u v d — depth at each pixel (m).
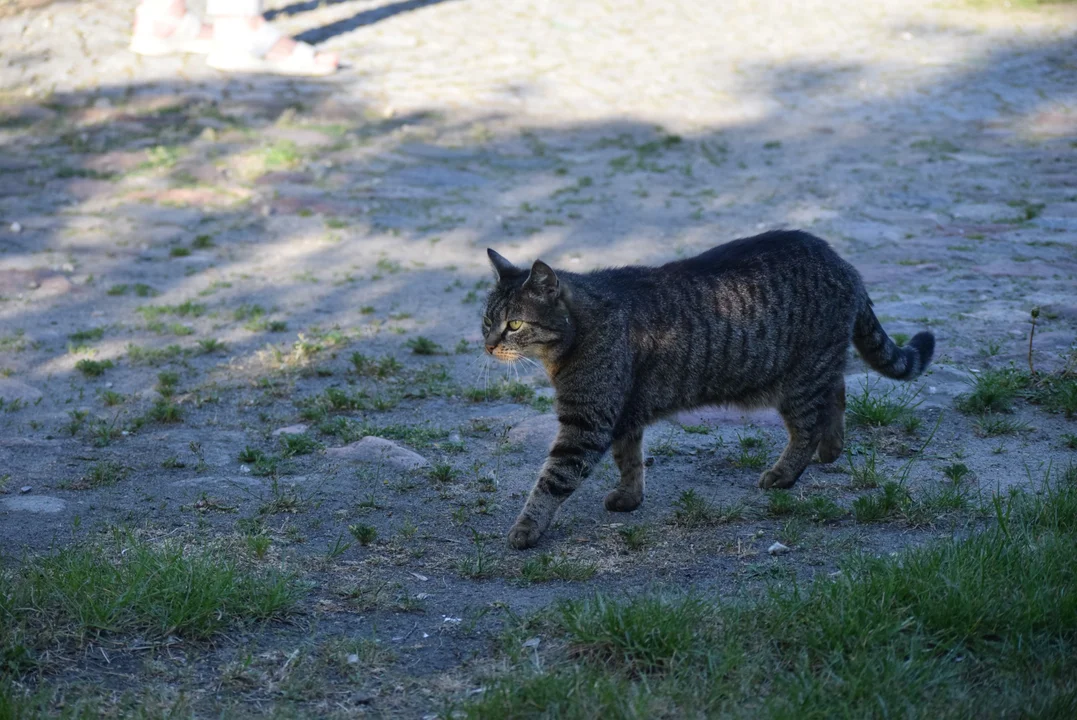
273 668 4.12
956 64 18.19
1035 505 5.24
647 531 5.49
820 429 6.07
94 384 7.86
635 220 11.99
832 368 6.08
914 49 19.03
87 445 6.75
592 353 5.47
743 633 4.20
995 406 7.05
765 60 18.52
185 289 9.95
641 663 4.04
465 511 5.73
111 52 17.53
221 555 5.06
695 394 5.89
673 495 6.04
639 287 5.78
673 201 12.65
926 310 9.02
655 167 13.92
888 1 22.06
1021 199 12.27
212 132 14.24
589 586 4.87
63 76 16.36
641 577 4.96
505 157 14.20
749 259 5.99
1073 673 3.87
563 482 5.45
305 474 6.28
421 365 8.24
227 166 13.37
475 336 8.89
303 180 13.05
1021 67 17.97
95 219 11.62
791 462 6.06
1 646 4.08
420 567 5.10
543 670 4.01
